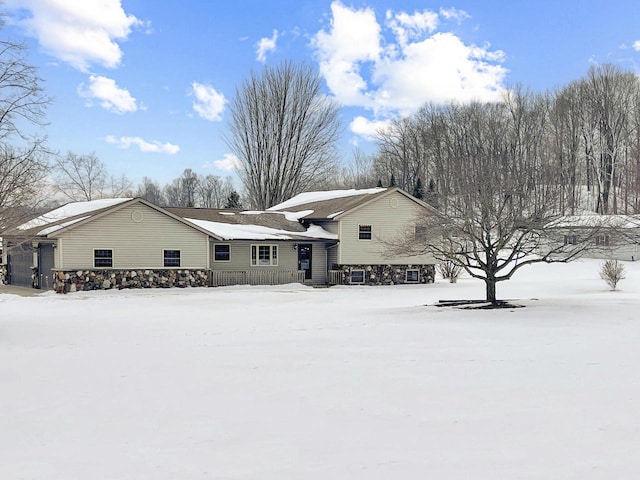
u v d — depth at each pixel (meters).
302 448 5.23
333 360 9.25
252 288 28.73
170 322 15.42
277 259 31.89
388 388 7.36
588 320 13.32
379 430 5.71
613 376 7.68
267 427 5.90
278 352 10.12
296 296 24.69
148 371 8.78
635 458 4.78
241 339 11.90
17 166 15.09
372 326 13.27
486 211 16.47
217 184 93.81
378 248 31.66
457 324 13.14
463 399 6.75
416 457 4.91
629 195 40.81
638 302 17.47
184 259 28.38
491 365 8.57
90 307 20.05
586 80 65.19
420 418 6.07
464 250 17.84
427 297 23.91
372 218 31.81
